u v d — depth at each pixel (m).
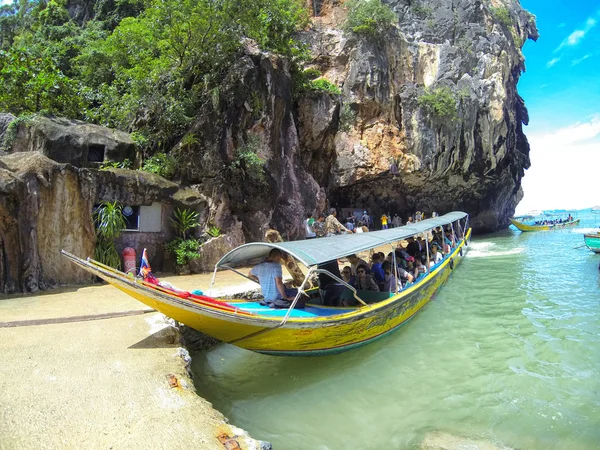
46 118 11.23
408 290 7.60
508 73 28.56
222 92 12.91
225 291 7.89
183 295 4.85
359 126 22.50
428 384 5.38
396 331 7.47
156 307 4.94
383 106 22.84
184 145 12.24
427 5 26.61
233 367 6.05
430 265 10.56
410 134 23.17
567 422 4.35
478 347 6.64
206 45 13.55
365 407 4.82
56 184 8.49
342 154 21.86
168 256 10.88
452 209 31.19
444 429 4.30
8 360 4.30
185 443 2.95
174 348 4.86
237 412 4.70
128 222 10.39
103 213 9.34
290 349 5.60
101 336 5.21
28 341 4.95
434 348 6.65
